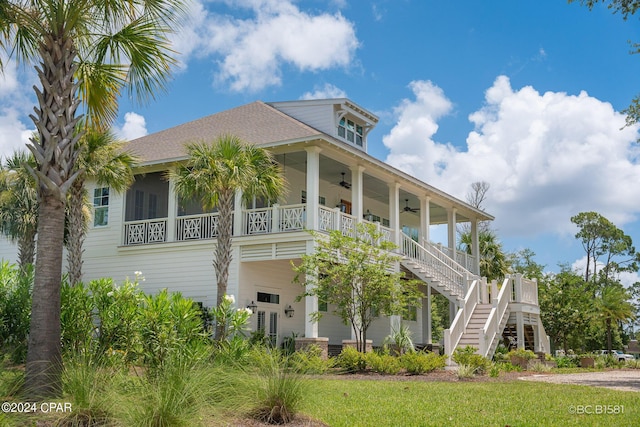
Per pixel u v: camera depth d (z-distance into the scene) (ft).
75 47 32.07
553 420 27.86
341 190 87.61
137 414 21.48
